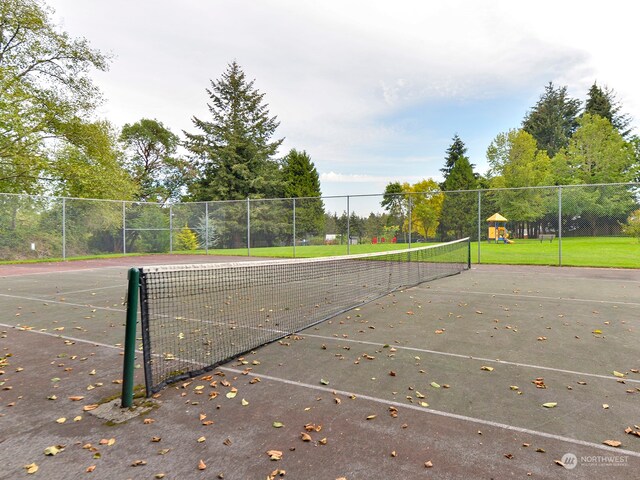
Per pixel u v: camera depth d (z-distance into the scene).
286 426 2.63
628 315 5.97
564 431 2.54
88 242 19.14
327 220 18.12
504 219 19.94
